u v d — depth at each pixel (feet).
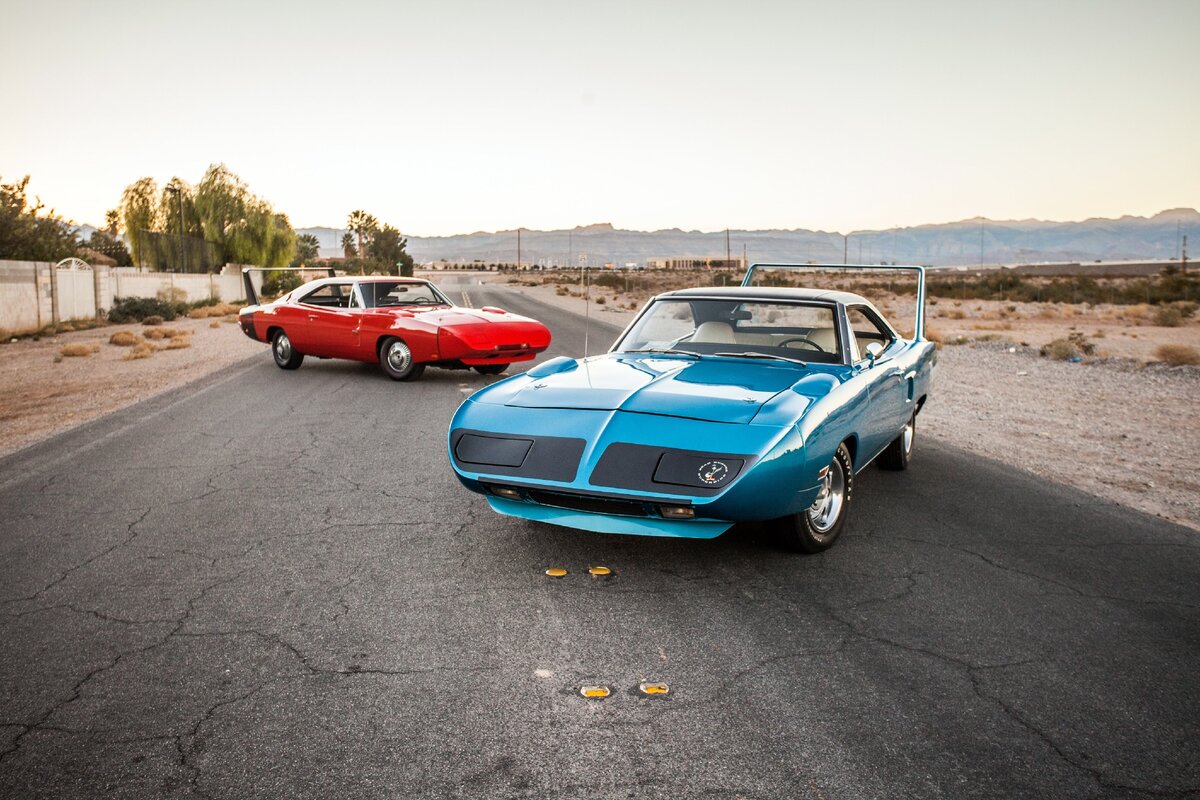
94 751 8.07
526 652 10.32
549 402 13.61
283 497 17.79
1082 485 20.26
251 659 10.11
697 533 12.21
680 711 8.88
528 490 12.49
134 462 21.29
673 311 17.71
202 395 33.04
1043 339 73.15
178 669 9.84
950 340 69.46
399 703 9.02
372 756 7.97
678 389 13.67
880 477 20.22
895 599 12.19
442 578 12.91
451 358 34.19
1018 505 17.71
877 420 16.17
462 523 15.85
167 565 13.55
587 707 8.96
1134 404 34.71
